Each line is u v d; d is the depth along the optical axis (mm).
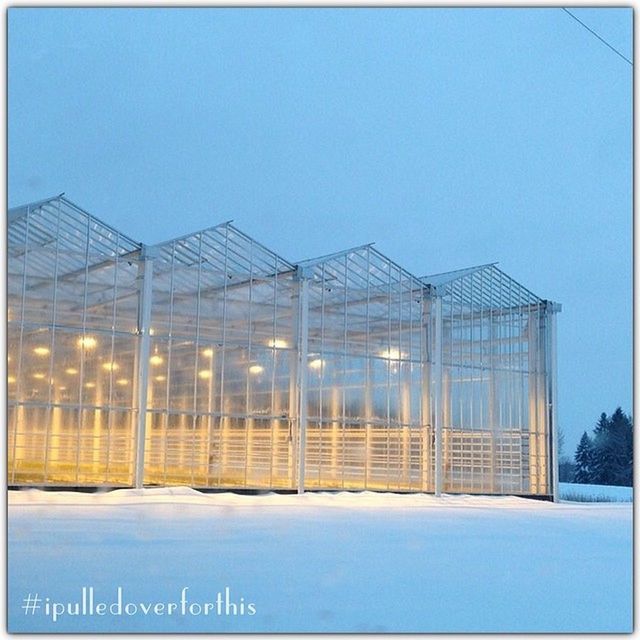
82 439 29219
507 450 37656
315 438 33594
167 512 23922
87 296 30016
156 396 30766
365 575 14688
